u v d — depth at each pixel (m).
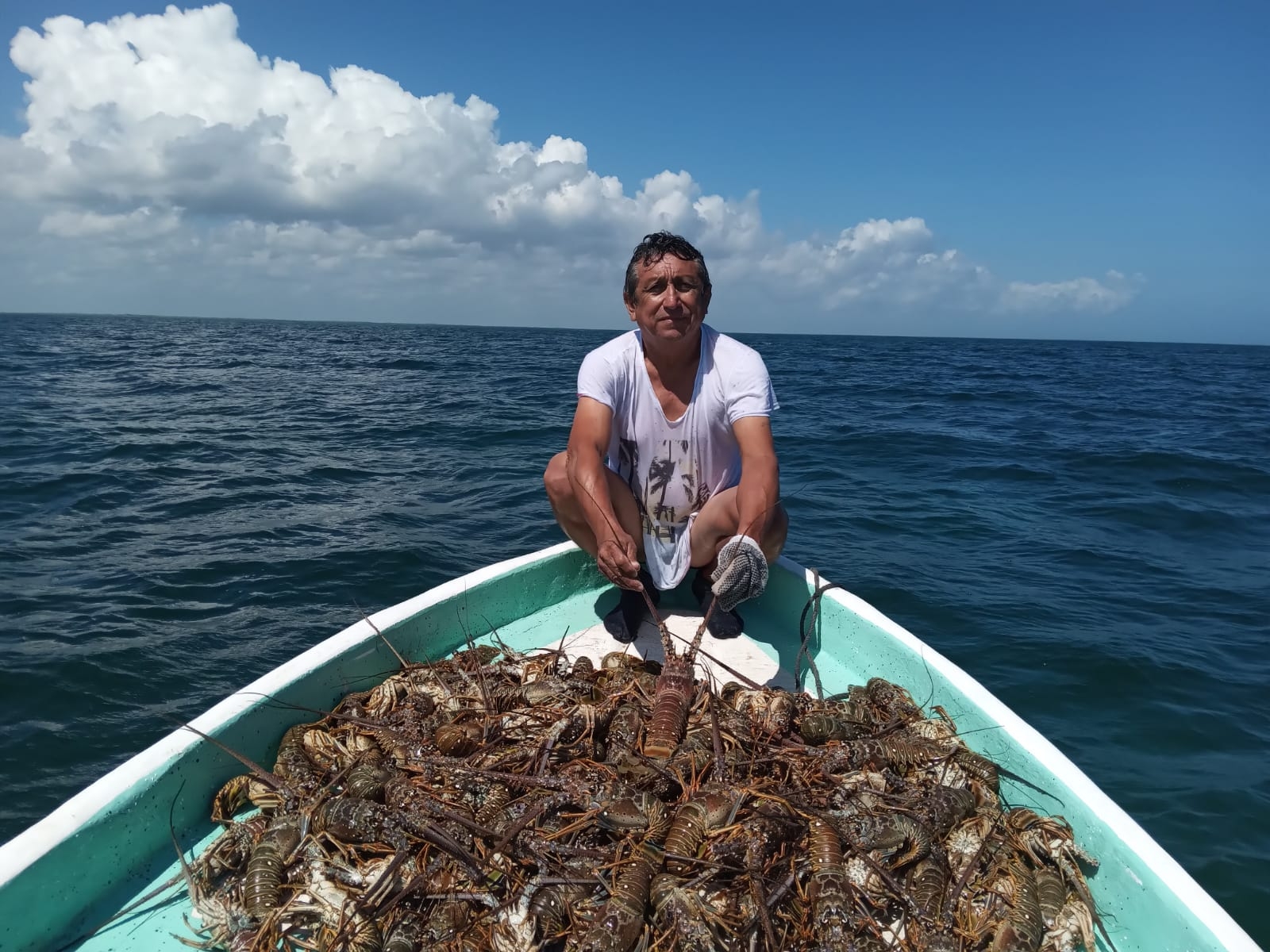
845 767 3.41
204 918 2.70
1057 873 3.03
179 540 12.23
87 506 14.04
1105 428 25.78
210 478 16.42
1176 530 13.52
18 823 6.21
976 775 3.43
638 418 4.57
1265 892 5.32
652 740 3.34
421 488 16.16
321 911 2.70
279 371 45.16
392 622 4.23
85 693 7.83
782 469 18.09
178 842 3.10
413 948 2.55
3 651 8.47
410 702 3.85
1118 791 6.34
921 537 12.66
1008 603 9.89
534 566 5.07
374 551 11.86
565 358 65.62
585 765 3.31
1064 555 11.95
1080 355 97.75
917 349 110.88
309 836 2.97
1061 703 7.62
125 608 9.66
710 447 4.61
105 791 2.87
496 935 2.58
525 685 3.91
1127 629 9.19
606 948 2.43
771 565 5.08
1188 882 2.74
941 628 9.12
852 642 4.64
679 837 2.80
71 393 30.39
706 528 4.57
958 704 3.90
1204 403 36.25
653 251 4.17
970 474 17.78
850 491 15.80
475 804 3.13
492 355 67.75
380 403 30.17
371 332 162.75
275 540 12.31
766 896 2.65
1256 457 20.22
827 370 53.03
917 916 2.72
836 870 2.74
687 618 5.05
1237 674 8.17
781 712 3.65
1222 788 6.38
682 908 2.54
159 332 115.19
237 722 3.36
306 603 10.05
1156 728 7.21
